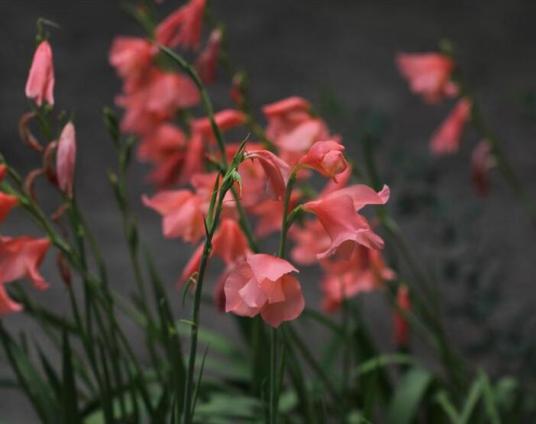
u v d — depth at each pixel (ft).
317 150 10.61
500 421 18.81
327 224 10.64
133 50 16.34
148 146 16.99
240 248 12.96
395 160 24.27
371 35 48.80
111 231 34.86
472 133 39.83
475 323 23.00
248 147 14.82
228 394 17.12
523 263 31.83
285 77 45.03
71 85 44.47
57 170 12.06
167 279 31.89
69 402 14.17
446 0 51.49
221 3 51.16
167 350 13.61
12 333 28.32
